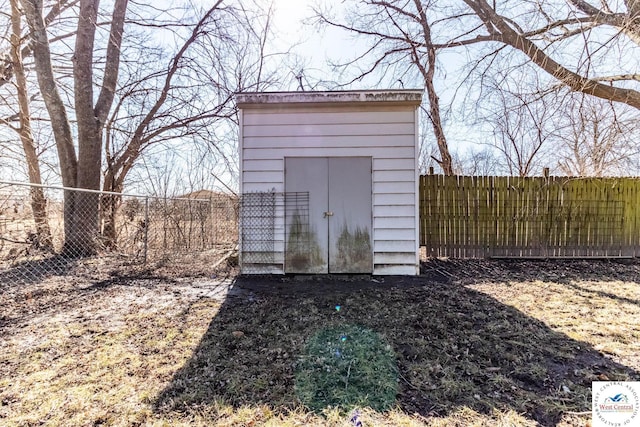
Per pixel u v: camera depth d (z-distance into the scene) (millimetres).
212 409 1934
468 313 3498
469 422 1825
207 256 6934
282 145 5172
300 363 2465
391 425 1801
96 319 3338
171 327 3146
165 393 2080
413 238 5125
